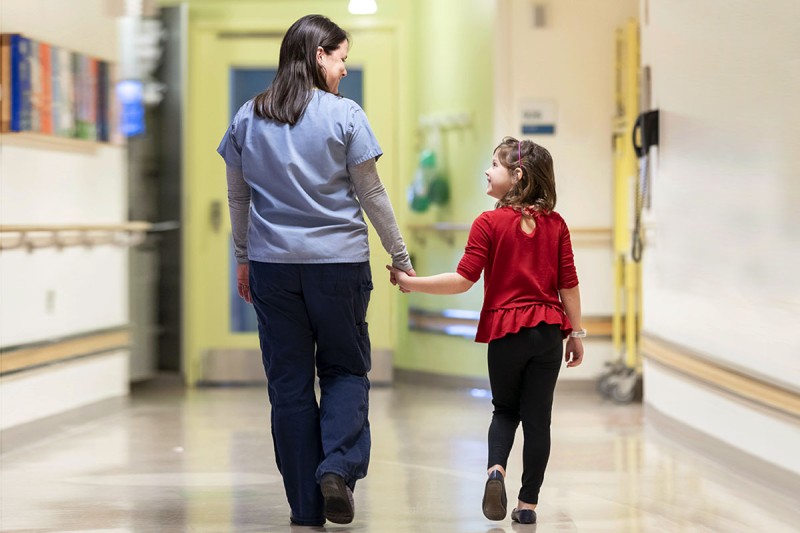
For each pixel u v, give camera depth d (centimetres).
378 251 1625
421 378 1633
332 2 1628
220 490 905
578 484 926
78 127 1206
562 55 1480
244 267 790
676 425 1123
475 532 759
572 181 1486
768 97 868
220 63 1633
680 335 1100
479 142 1503
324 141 727
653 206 1202
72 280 1241
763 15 877
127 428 1238
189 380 1633
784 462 846
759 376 889
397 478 950
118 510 834
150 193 1634
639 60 1393
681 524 787
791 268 826
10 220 1109
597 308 1495
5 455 1072
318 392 1582
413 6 1631
